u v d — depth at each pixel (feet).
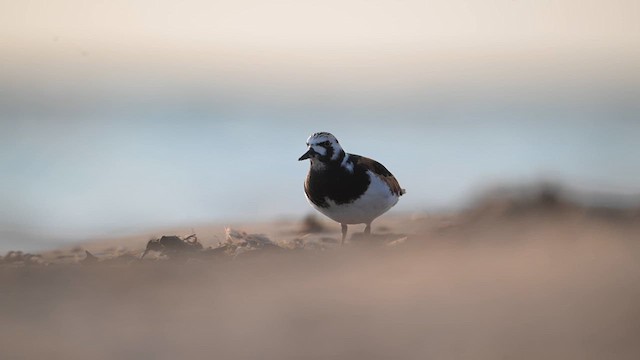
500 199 46.06
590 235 34.06
